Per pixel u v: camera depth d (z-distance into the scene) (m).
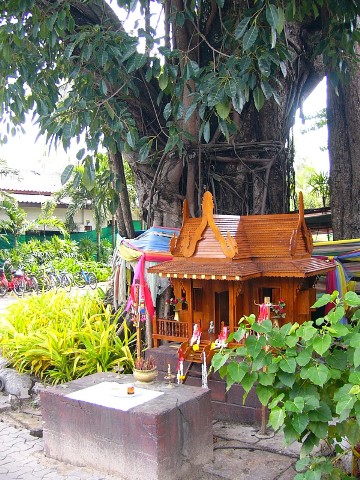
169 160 6.59
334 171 7.27
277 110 6.98
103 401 4.01
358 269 5.80
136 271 5.91
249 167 6.79
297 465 3.05
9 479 3.92
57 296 8.42
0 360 6.77
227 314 5.23
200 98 4.91
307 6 5.75
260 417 4.71
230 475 3.88
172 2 5.98
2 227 19.86
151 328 6.00
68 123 4.97
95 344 6.41
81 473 3.96
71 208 18.66
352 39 5.65
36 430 4.93
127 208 7.06
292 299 4.82
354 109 7.04
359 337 2.71
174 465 3.76
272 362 2.96
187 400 3.97
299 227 4.98
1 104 5.73
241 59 4.70
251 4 6.32
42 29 5.24
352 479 2.99
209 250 4.90
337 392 2.77
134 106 6.64
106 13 6.31
